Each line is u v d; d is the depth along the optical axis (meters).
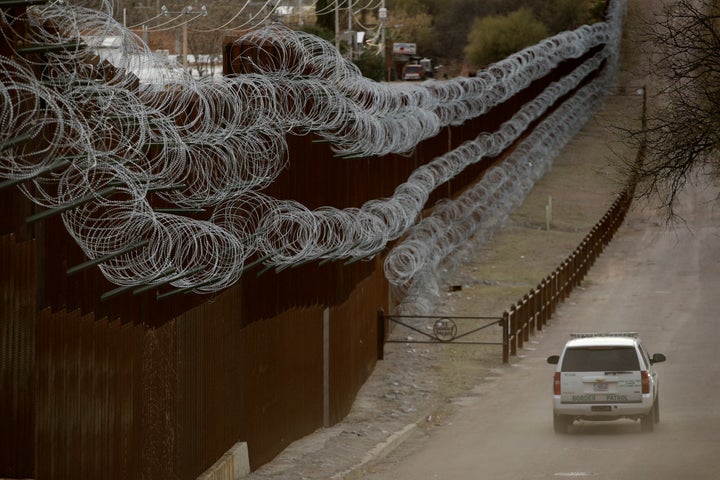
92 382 37.72
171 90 41.75
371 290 96.31
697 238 165.88
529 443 70.00
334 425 76.50
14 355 32.38
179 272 44.19
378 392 89.19
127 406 41.31
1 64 29.64
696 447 65.31
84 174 33.47
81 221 36.44
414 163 118.00
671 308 125.06
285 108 60.03
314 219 59.88
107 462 39.09
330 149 74.25
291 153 64.12
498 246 158.00
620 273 148.50
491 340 109.12
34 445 32.97
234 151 51.22
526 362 101.25
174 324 46.75
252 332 58.31
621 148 111.81
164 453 45.41
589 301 131.88
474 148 147.00
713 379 91.12
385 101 79.38
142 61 34.78
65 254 35.44
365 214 75.69
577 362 72.50
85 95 34.66
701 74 61.94
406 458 66.50
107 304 39.34
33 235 33.03
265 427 60.97
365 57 195.62
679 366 97.19
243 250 52.12
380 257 101.94
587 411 71.81
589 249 152.12
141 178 37.88
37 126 31.94
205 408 50.72
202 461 50.28
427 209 123.31
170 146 41.78
